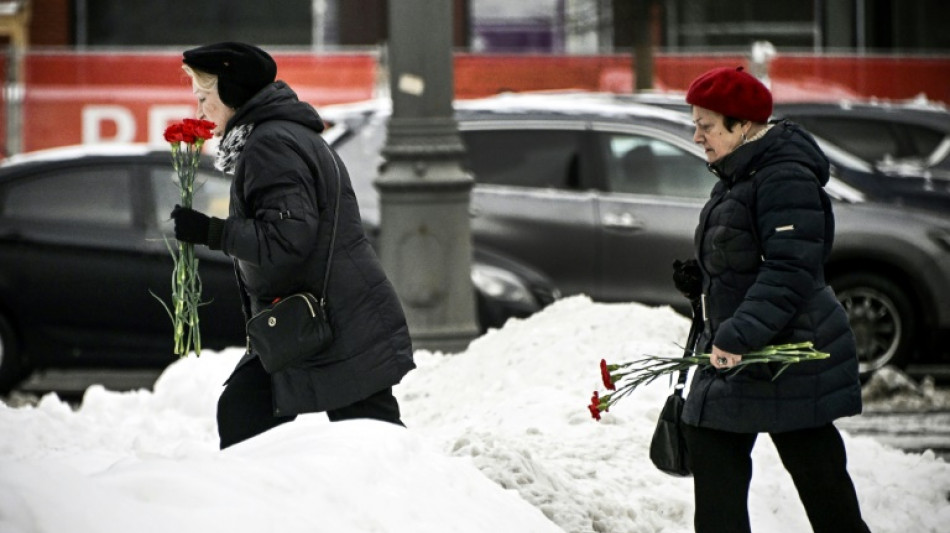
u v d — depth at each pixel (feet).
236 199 48.88
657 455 48.03
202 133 48.52
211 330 102.17
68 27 229.86
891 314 103.86
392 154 89.92
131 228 102.83
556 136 108.88
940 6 236.22
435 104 89.92
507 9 229.25
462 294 90.33
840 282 103.86
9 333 102.22
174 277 49.83
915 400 97.96
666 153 107.45
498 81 174.09
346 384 48.65
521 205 107.45
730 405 45.32
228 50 48.88
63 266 102.22
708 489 46.16
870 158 138.92
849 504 46.21
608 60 175.32
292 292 48.62
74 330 102.53
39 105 164.96
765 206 44.75
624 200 107.04
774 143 45.42
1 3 227.81
